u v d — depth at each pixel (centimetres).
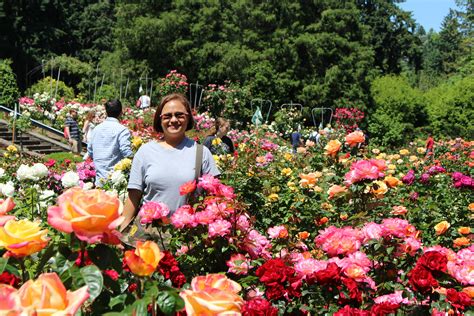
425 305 268
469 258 276
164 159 372
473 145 1468
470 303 231
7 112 2255
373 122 3519
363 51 3603
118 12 3594
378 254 297
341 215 502
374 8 5122
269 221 514
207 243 289
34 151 1684
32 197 433
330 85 3438
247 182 548
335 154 531
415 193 623
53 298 115
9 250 151
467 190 602
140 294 156
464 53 7431
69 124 1591
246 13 3525
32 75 4309
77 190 143
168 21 3300
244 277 286
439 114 3472
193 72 3431
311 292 247
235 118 2602
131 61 3400
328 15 3519
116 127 605
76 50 4778
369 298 279
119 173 512
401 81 3638
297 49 3453
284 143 1888
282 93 3394
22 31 4166
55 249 161
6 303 112
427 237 545
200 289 134
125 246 245
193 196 343
